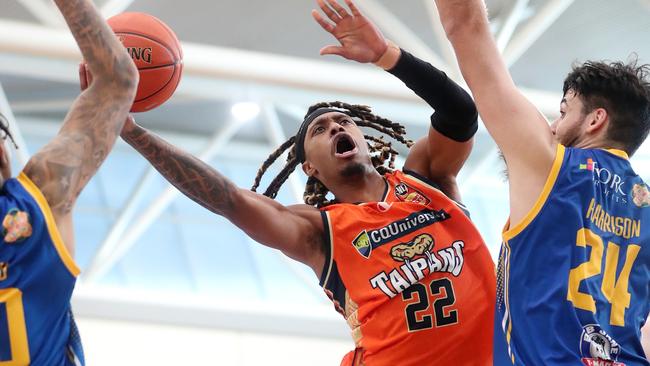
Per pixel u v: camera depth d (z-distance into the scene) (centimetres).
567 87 361
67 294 303
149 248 1414
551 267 317
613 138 346
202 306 1239
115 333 1188
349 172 460
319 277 438
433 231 431
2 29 866
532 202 321
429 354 413
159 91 418
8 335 291
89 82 378
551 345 310
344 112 490
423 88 433
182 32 1148
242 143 1509
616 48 1230
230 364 1210
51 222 298
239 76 953
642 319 331
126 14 428
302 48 1191
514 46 1056
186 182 417
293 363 1235
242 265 1441
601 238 324
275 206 437
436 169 460
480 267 428
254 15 1124
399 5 1127
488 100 331
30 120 1409
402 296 419
